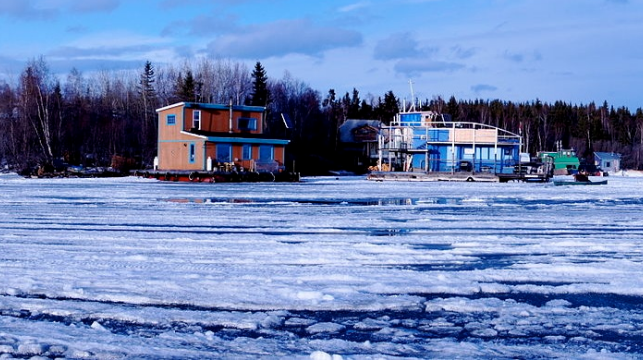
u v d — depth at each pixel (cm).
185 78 9194
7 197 2680
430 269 1081
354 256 1180
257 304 833
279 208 2223
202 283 932
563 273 1045
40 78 7162
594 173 9406
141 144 7781
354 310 816
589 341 701
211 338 690
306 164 7306
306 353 645
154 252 1204
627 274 1035
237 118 5309
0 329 712
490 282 982
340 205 2388
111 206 2247
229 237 1422
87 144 7412
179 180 4738
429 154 5747
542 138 13675
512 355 650
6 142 6900
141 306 821
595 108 16325
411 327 753
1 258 1127
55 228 1582
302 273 1014
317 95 10769
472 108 14412
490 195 3114
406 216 1959
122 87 9769
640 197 3036
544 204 2531
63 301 838
